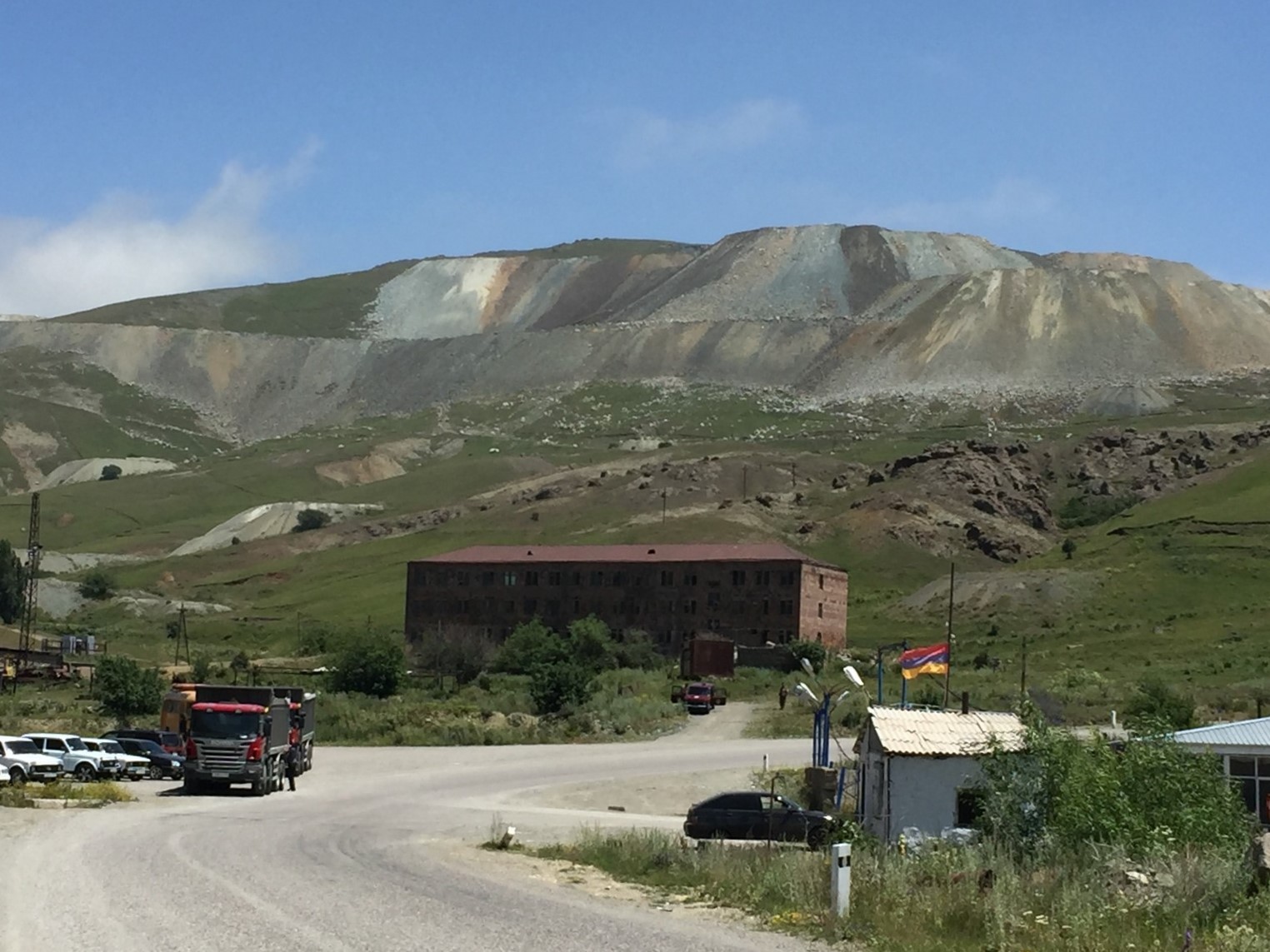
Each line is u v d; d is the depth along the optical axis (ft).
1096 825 94.02
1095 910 70.79
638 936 67.56
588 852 105.09
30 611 467.52
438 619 492.54
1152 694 239.91
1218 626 425.69
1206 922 69.05
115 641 521.24
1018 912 70.59
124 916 67.46
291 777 169.58
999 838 99.45
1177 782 97.19
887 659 409.49
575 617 478.18
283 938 62.85
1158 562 516.73
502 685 354.54
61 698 320.29
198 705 159.84
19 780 168.66
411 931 65.98
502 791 174.40
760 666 408.46
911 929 68.54
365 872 89.76
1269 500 573.74
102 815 125.59
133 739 199.00
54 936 61.72
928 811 121.29
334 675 342.44
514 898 80.07
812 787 156.56
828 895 77.71
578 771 198.90
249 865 90.74
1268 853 78.54
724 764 208.33
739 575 461.78
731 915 76.48
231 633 549.54
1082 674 338.54
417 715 266.77
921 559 634.84
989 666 382.63
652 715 283.38
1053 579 512.63
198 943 61.11
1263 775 128.47
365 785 178.40
